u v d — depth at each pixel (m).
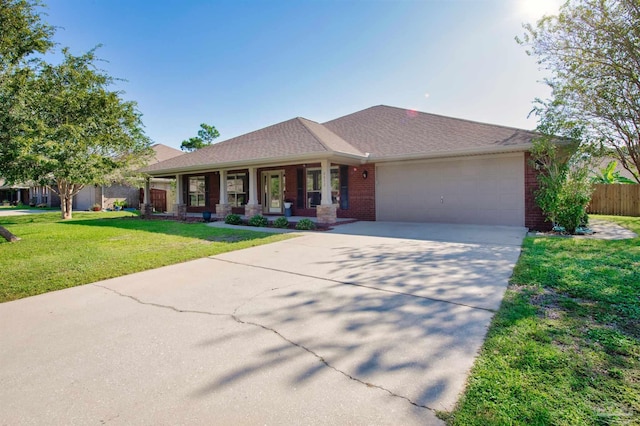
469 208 11.27
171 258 6.67
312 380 2.37
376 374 2.42
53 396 2.27
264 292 4.45
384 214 13.01
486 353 2.64
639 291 3.96
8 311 3.97
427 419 1.92
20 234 10.80
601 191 15.32
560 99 9.13
